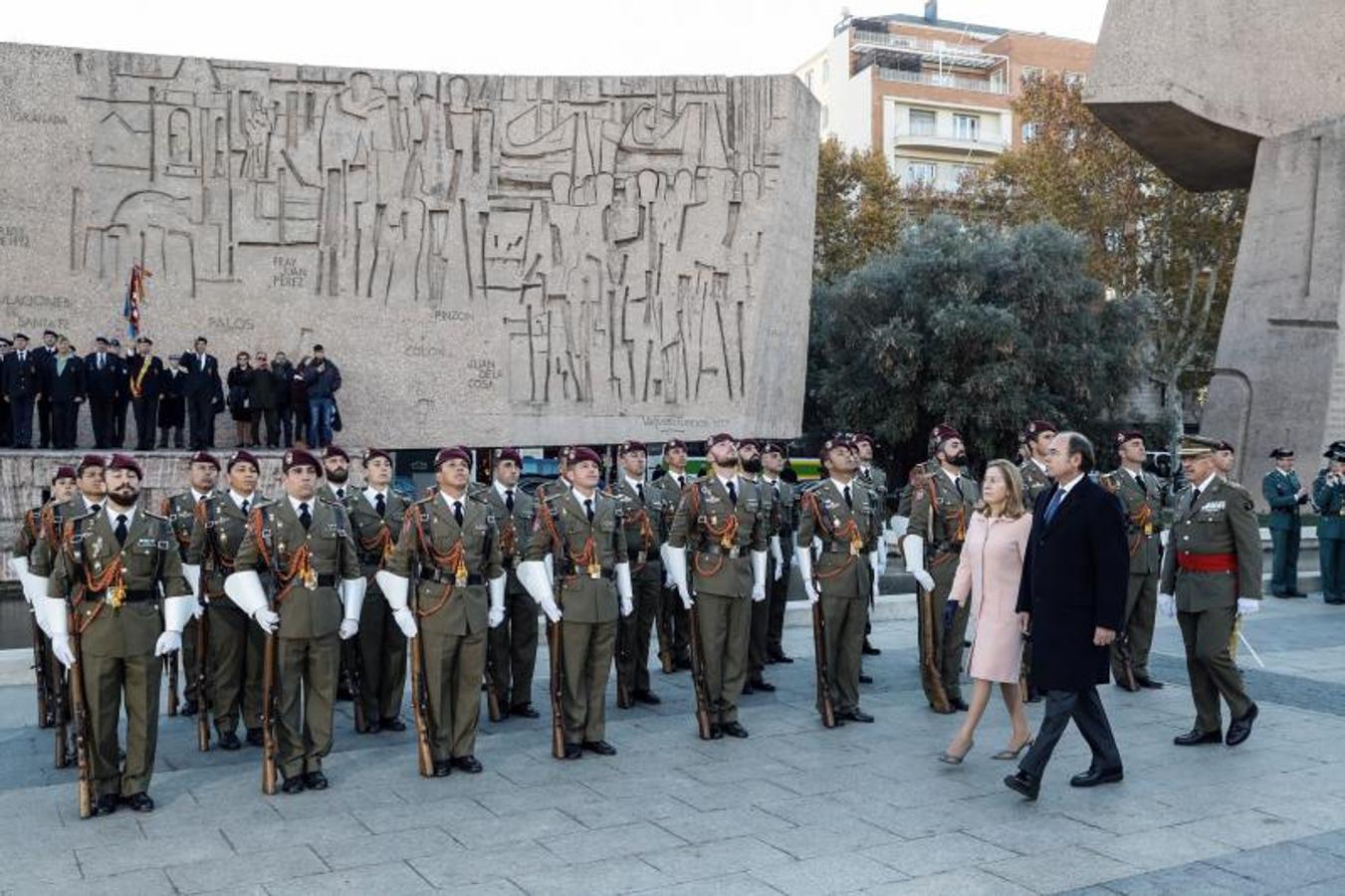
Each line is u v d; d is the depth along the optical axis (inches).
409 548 291.1
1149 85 866.1
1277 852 222.7
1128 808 253.3
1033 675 264.4
